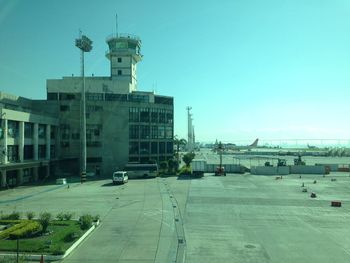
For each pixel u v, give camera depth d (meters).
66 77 84.94
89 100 84.38
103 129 85.00
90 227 30.25
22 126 64.69
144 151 89.38
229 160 136.88
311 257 23.89
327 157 177.25
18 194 52.16
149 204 42.81
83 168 72.81
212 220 34.41
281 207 41.00
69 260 23.00
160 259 23.34
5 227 30.16
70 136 83.31
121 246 25.98
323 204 43.06
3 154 58.44
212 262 22.92
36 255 23.16
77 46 73.56
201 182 65.69
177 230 30.62
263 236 28.91
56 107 83.12
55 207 41.34
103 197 48.53
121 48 96.56
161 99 93.88
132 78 98.94
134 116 88.06
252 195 49.72
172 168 82.69
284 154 197.00
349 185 61.50
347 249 25.61
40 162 70.69
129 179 72.12
